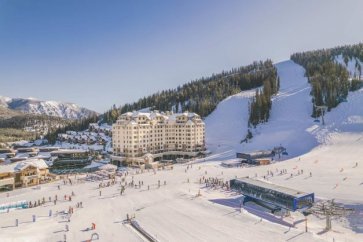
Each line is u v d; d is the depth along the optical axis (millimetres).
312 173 91062
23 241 48719
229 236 49594
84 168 129125
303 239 48000
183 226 54375
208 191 79812
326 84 177750
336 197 67875
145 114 149250
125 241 49062
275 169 101062
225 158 134625
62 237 50750
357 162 99250
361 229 52656
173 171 109812
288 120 170875
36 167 100000
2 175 92188
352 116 147625
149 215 60906
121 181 94688
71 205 69938
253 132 171500
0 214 63969
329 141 128875
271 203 63312
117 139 141875
